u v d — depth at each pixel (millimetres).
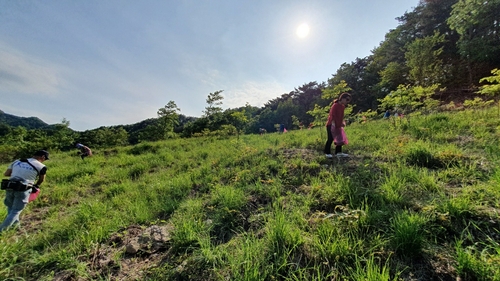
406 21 26328
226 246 2148
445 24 21906
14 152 15148
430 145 4066
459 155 3244
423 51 17266
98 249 2391
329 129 4445
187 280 1790
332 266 1693
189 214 2918
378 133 6301
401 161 3537
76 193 5051
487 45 15445
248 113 48281
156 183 4832
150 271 1921
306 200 2811
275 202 2857
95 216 3250
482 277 1371
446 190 2486
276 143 7621
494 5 14281
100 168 7391
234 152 6867
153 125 27828
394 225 1900
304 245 1938
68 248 2428
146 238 2447
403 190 2604
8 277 2008
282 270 1734
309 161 4391
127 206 3719
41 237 2801
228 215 2738
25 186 3203
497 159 2965
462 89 17609
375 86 25984
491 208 2014
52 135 23797
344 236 1930
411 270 1572
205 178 4637
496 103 7863
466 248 1613
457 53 19312
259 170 4355
